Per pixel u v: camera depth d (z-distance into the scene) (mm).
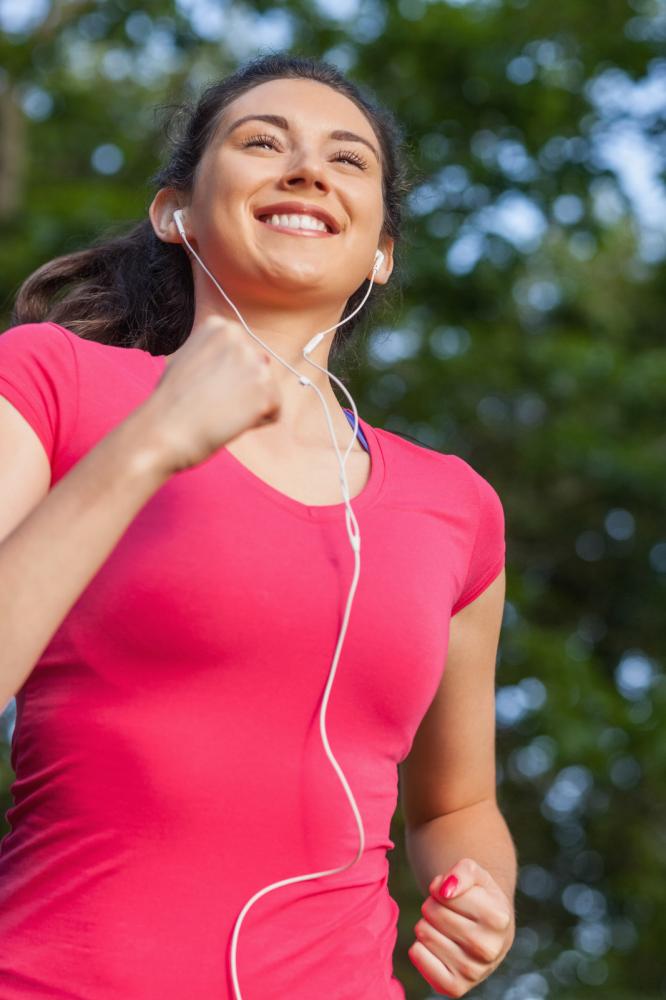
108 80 12023
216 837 2197
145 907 2160
